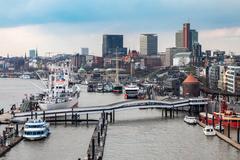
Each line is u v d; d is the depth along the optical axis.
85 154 199.25
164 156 197.75
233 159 192.25
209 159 192.25
